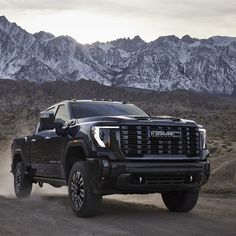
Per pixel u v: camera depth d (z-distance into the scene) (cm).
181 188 882
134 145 845
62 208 1000
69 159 945
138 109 1059
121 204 1084
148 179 843
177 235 737
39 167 1089
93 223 827
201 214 955
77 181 890
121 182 833
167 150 863
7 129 8694
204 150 908
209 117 14950
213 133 8462
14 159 1252
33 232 757
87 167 862
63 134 957
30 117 10938
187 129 884
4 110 13800
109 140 845
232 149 3634
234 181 1733
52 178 1031
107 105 1039
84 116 984
